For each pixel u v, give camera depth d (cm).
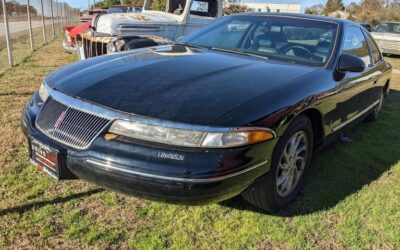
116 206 306
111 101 256
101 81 282
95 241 265
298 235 285
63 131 263
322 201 332
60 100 274
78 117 260
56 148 259
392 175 393
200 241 271
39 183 333
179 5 791
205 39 421
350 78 380
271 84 289
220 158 237
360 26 468
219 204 317
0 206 296
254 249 267
